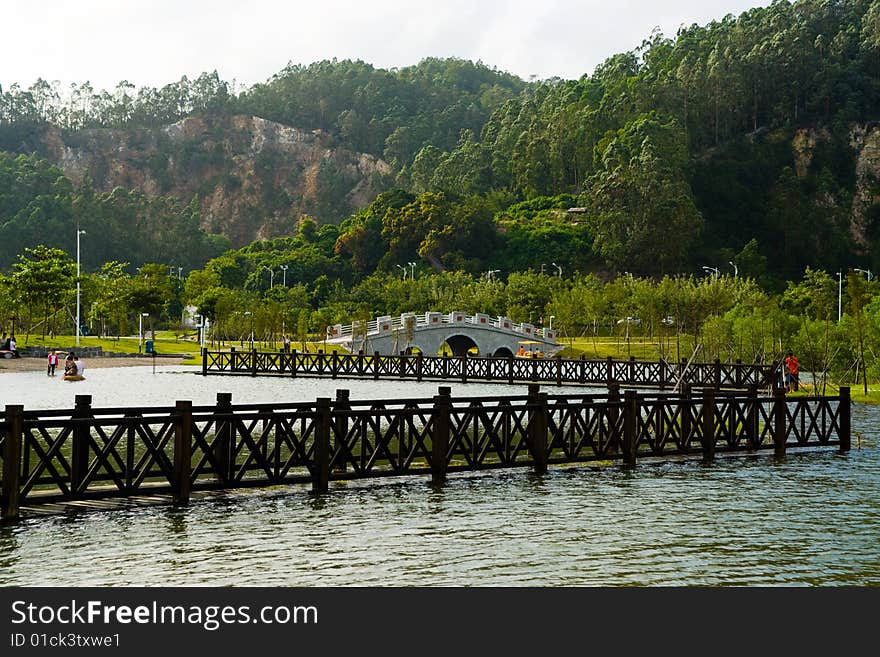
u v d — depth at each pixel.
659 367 55.75
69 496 18.09
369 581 15.16
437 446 22.62
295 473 22.69
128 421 18.48
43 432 17.69
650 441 26.17
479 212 186.88
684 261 180.75
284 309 128.00
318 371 68.00
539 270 178.25
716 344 71.25
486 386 60.38
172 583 14.84
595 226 184.25
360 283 173.12
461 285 147.75
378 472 21.83
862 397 50.66
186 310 152.00
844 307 109.94
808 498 21.92
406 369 66.12
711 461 27.03
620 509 20.47
